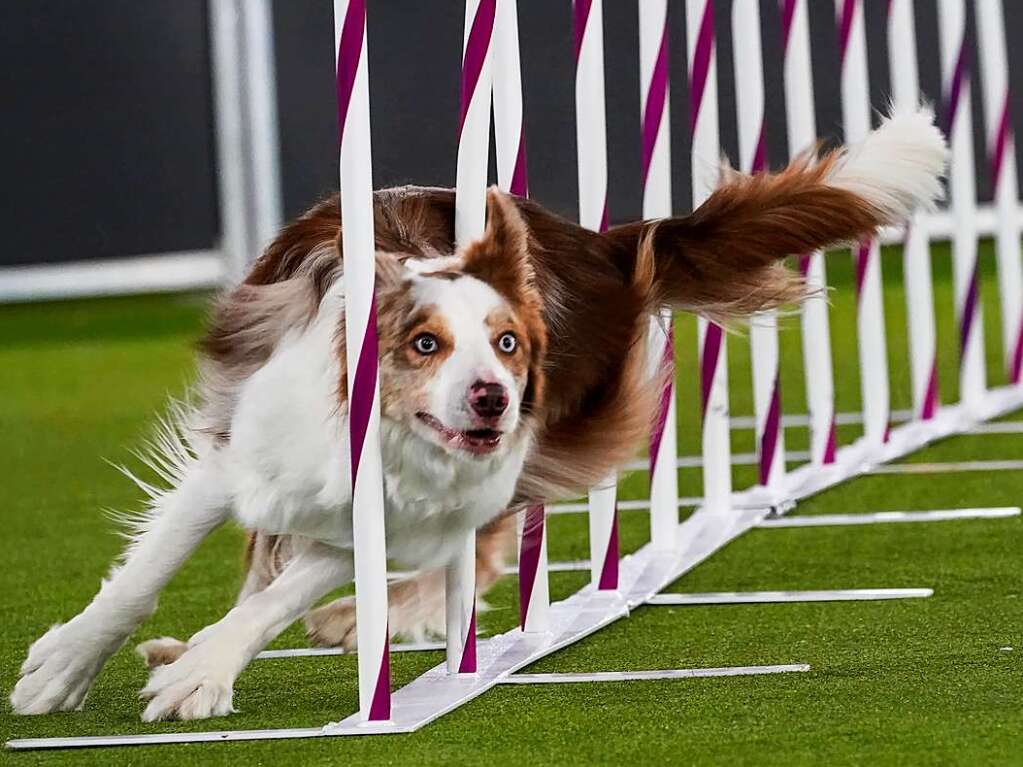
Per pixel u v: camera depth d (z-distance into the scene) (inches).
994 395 424.8
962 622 231.5
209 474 195.0
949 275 617.0
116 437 430.3
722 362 306.5
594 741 178.1
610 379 214.5
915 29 612.1
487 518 196.5
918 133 224.8
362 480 177.6
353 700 202.7
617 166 589.9
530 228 211.3
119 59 631.8
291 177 635.5
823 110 602.5
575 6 243.3
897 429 393.4
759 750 172.1
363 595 182.2
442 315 177.3
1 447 424.5
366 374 174.7
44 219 641.0
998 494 326.3
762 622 238.2
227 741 183.2
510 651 221.9
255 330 195.9
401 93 601.0
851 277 628.1
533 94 581.3
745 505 317.1
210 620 255.0
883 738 174.9
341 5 171.3
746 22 307.7
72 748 183.3
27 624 255.1
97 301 646.5
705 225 224.2
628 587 257.6
